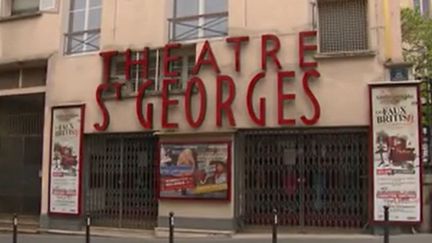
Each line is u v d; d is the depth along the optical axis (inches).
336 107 513.7
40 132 693.9
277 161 538.6
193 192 556.4
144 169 594.9
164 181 571.2
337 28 527.2
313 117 517.7
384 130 497.4
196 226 553.3
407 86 494.9
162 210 570.9
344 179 517.0
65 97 635.5
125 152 605.3
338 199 517.0
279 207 533.6
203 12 592.4
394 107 496.4
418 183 484.4
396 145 492.7
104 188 611.2
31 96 691.4
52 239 559.5
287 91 530.6
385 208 410.9
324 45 528.1
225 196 541.6
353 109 509.0
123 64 616.1
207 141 555.5
